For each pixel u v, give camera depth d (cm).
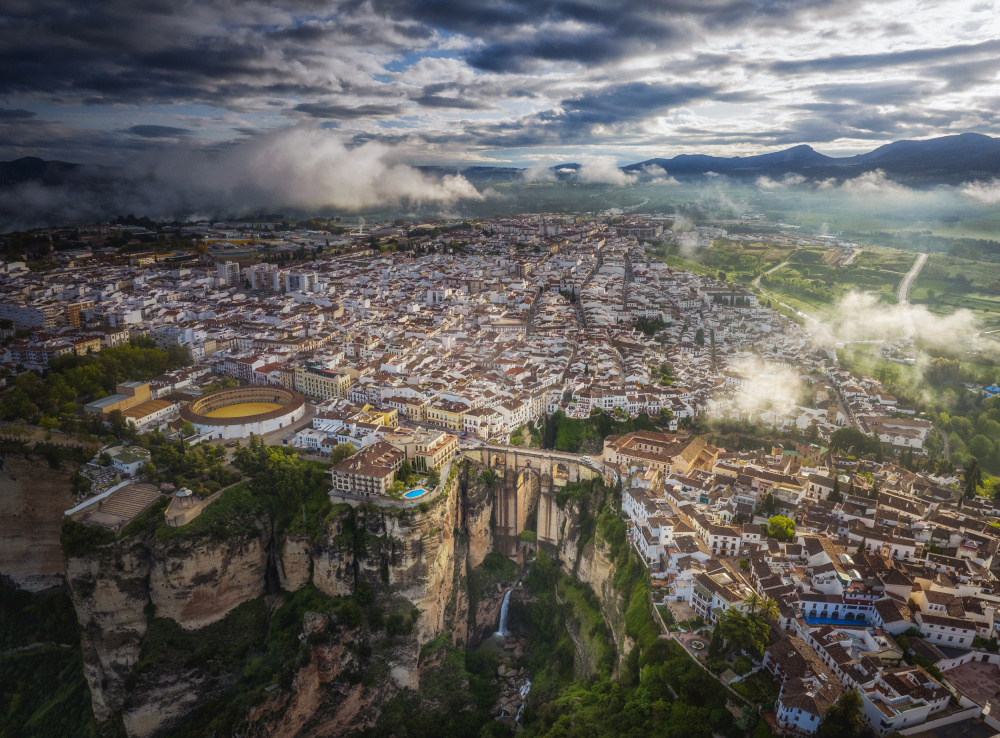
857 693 17312
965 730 17138
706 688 19800
